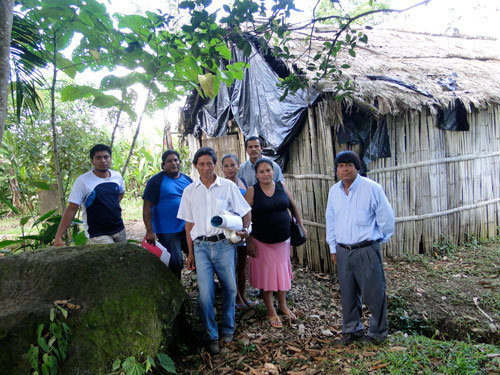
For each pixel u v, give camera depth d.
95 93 3.79
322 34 6.80
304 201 5.45
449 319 3.63
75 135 5.96
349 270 3.05
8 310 2.39
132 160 12.65
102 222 3.60
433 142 5.54
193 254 3.35
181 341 3.22
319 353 3.07
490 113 6.23
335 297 4.33
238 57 6.27
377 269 2.97
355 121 4.77
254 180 4.29
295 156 5.55
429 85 5.27
